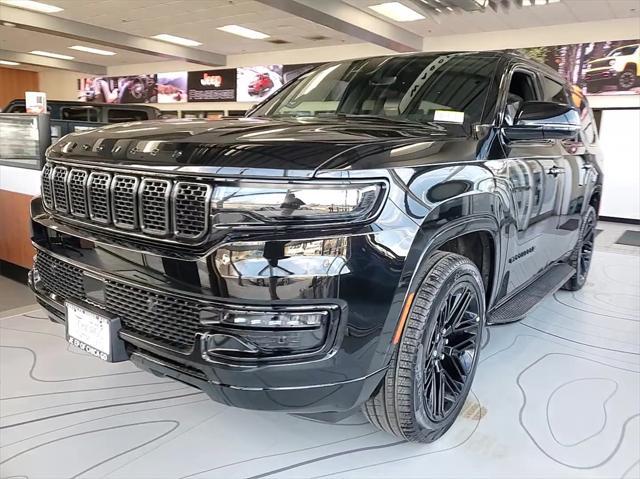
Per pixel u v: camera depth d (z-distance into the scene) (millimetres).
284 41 14016
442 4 9234
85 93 21094
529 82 2811
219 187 1407
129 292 1604
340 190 1419
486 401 2297
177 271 1454
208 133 1638
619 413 2234
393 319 1543
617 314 3629
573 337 3139
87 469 1748
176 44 14914
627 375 2625
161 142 1571
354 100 2500
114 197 1604
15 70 22156
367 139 1662
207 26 12570
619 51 10172
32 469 1738
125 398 2223
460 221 1780
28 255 4004
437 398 1908
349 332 1452
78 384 2326
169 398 2236
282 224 1400
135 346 1623
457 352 2041
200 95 17422
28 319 3096
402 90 2447
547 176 2686
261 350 1409
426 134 1979
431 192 1634
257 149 1457
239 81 16453
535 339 3076
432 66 2559
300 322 1405
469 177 1851
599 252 6215
